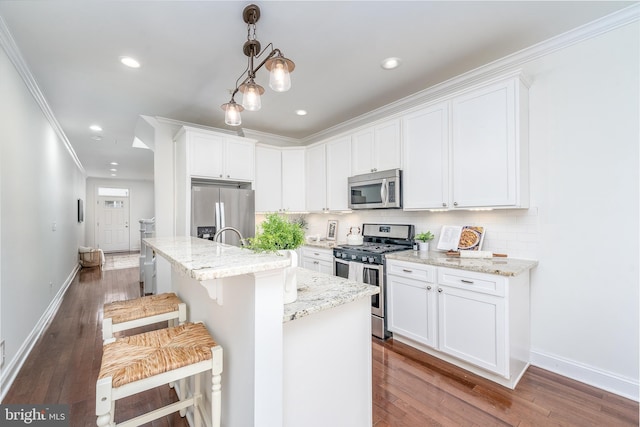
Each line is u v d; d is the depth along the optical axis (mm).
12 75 2326
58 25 1980
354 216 3980
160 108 3484
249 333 1113
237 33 2080
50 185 3760
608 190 2002
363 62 2480
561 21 1990
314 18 1921
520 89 2189
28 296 2721
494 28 2051
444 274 2344
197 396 1540
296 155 4336
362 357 1555
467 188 2451
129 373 1080
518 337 2141
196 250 1412
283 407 1230
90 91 3014
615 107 1975
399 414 1777
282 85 1503
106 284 5125
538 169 2301
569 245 2166
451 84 2807
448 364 2363
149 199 10289
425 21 1968
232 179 3775
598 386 2029
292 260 1294
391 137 3072
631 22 1903
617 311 1972
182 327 1515
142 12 1856
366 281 2975
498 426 1670
